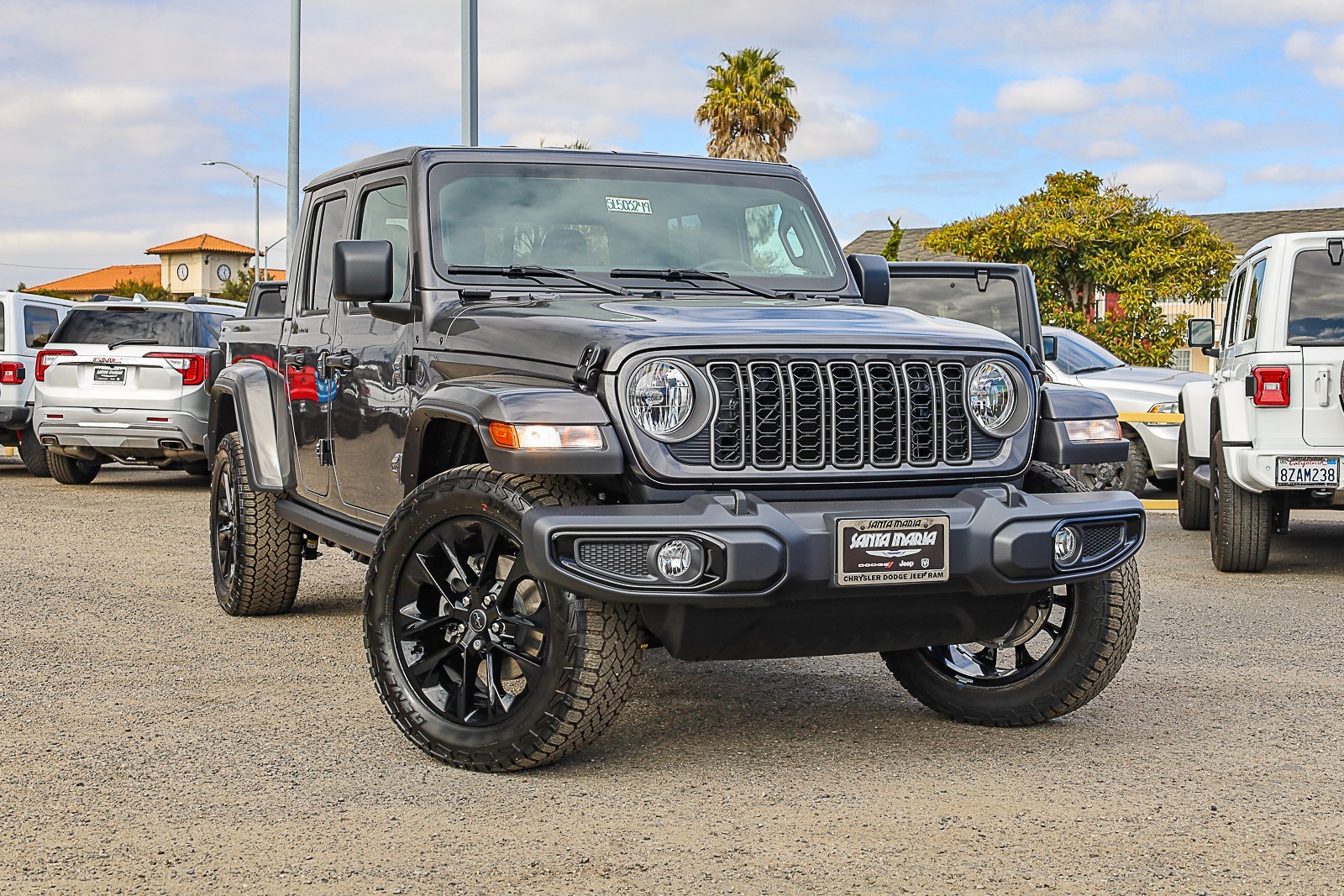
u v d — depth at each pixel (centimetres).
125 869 368
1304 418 860
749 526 416
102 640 681
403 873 364
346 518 617
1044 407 486
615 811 416
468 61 1388
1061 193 2836
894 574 432
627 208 575
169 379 1391
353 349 596
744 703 558
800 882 358
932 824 405
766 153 3309
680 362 435
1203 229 2811
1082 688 498
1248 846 387
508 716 450
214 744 493
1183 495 1177
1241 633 713
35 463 1625
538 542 415
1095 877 362
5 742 494
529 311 495
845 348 454
